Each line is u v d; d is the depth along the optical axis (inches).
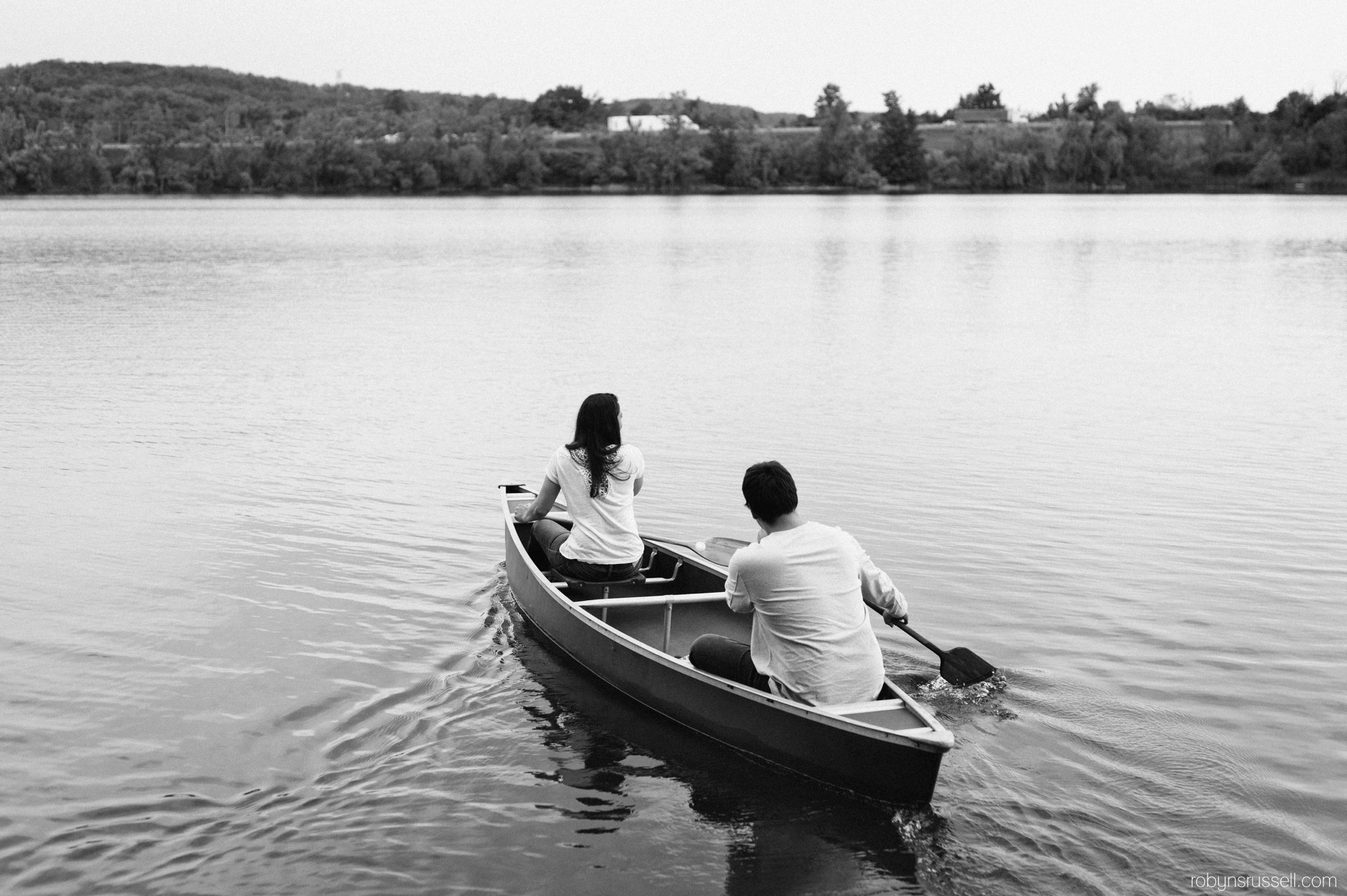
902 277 1178.0
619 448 252.8
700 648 217.3
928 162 4889.3
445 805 187.6
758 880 168.1
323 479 392.2
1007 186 4722.0
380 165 4608.8
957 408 513.3
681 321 813.2
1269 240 1734.7
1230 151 4589.1
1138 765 197.6
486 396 538.0
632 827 181.5
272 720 216.5
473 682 235.0
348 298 968.3
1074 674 234.4
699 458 423.2
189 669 239.3
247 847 175.0
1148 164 4621.1
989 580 292.4
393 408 510.6
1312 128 4419.3
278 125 5319.9
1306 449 435.2
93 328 773.9
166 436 452.8
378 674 237.8
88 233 2017.7
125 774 196.2
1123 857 172.1
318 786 193.0
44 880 166.1
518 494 327.3
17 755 202.5
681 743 209.8
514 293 1019.9
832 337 734.5
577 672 240.8
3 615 267.9
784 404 521.0
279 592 284.0
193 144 4810.5
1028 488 382.9
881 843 177.0
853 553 198.7
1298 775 194.2
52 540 323.9
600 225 2384.4
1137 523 343.3
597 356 657.6
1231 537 328.5
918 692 225.1
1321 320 808.9
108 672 237.5
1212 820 181.0
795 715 192.2
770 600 194.4
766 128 6732.3
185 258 1434.5
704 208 3459.6
